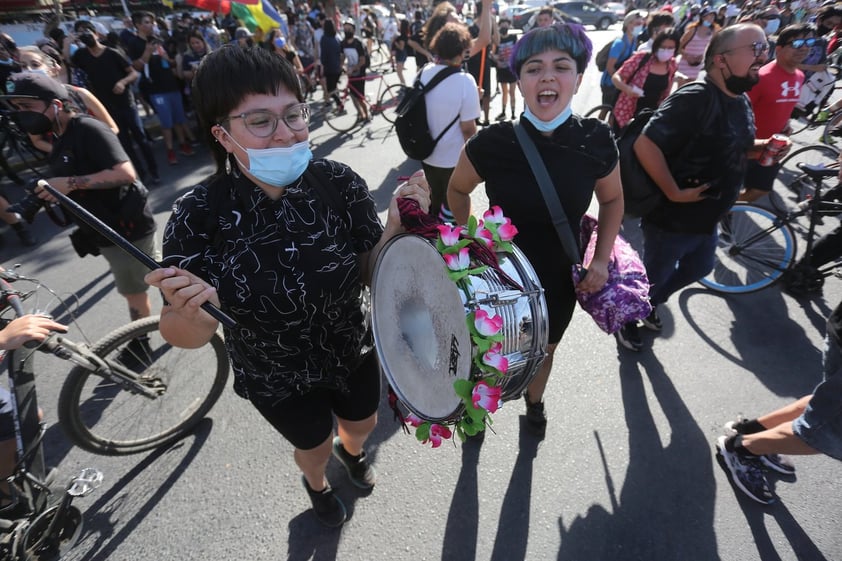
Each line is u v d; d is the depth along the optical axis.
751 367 2.81
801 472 2.18
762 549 1.93
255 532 2.07
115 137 2.51
